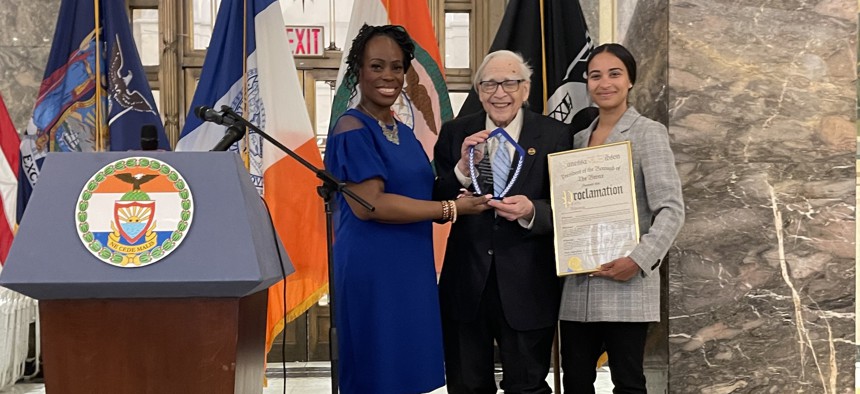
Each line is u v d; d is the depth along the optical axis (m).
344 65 4.00
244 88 4.12
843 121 3.13
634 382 2.65
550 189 2.67
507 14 3.74
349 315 2.54
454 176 2.76
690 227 3.08
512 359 2.70
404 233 2.58
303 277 4.19
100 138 4.05
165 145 4.13
